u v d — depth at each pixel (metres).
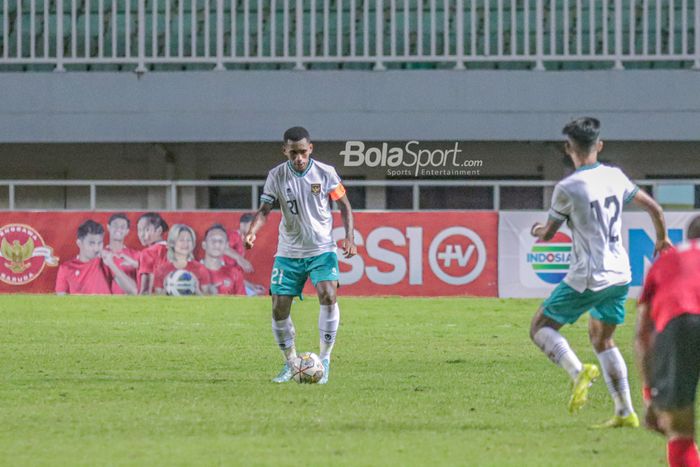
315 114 86.19
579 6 83.69
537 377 37.78
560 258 74.75
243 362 42.12
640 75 85.50
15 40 87.88
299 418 28.73
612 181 27.80
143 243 75.56
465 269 74.94
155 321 58.62
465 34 87.19
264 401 31.75
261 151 89.62
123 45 88.00
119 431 26.81
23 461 23.23
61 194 87.06
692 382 20.14
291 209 36.03
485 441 25.59
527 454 24.08
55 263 76.06
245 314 62.59
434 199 87.50
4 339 50.25
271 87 86.31
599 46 86.75
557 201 27.64
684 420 20.14
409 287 74.88
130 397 32.59
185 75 86.56
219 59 85.50
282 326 36.22
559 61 86.50
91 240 75.75
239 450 24.39
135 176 90.62
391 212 75.00
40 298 72.44
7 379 36.84
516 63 87.38
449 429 27.20
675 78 85.44
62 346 47.50
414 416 29.19
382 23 85.31
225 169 90.25
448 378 37.41
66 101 87.06
